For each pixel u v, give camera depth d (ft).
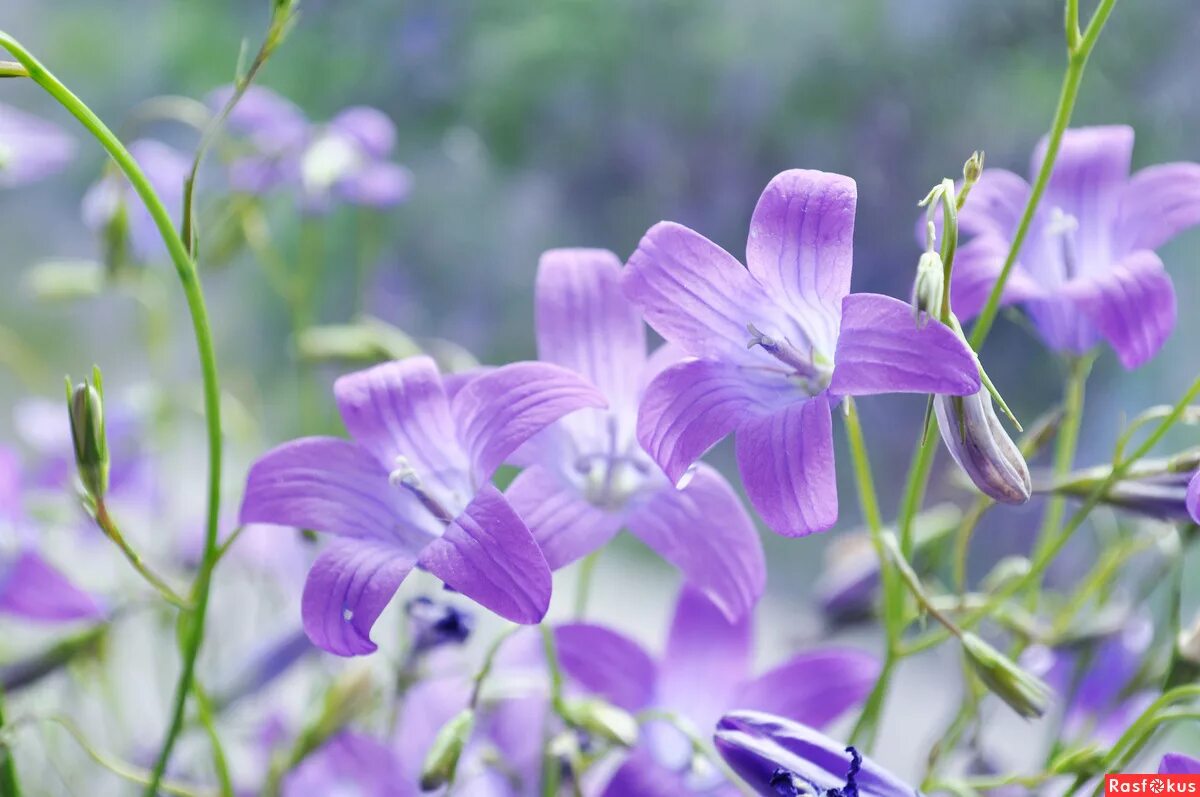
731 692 1.00
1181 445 1.52
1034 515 1.50
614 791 0.99
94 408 0.91
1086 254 1.02
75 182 2.16
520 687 1.02
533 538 0.87
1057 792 1.03
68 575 1.13
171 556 1.21
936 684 1.55
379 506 0.93
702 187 1.86
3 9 2.16
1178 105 1.64
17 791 0.97
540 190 1.92
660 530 0.93
